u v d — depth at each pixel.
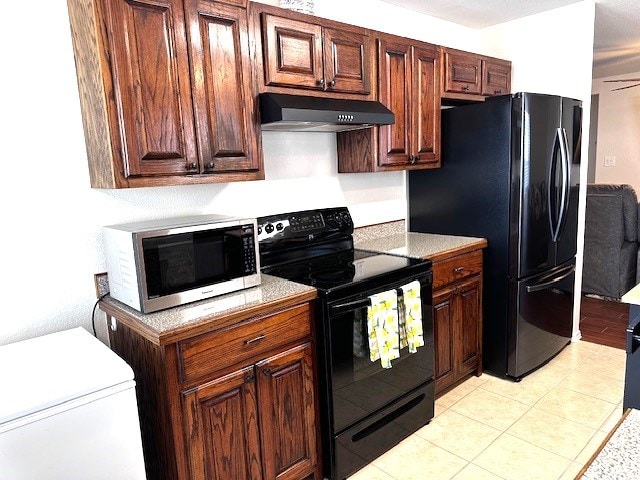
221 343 1.62
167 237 1.65
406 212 3.28
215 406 1.63
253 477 1.76
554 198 2.86
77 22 1.68
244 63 1.92
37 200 1.77
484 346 2.96
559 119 2.81
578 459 2.09
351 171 2.71
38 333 1.81
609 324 3.71
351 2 2.74
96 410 1.32
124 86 1.60
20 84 1.70
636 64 5.45
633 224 4.08
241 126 1.94
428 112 2.81
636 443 0.83
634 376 1.57
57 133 1.79
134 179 1.67
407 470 2.09
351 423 2.03
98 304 1.89
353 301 1.96
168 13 1.67
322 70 2.21
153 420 1.64
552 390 2.72
